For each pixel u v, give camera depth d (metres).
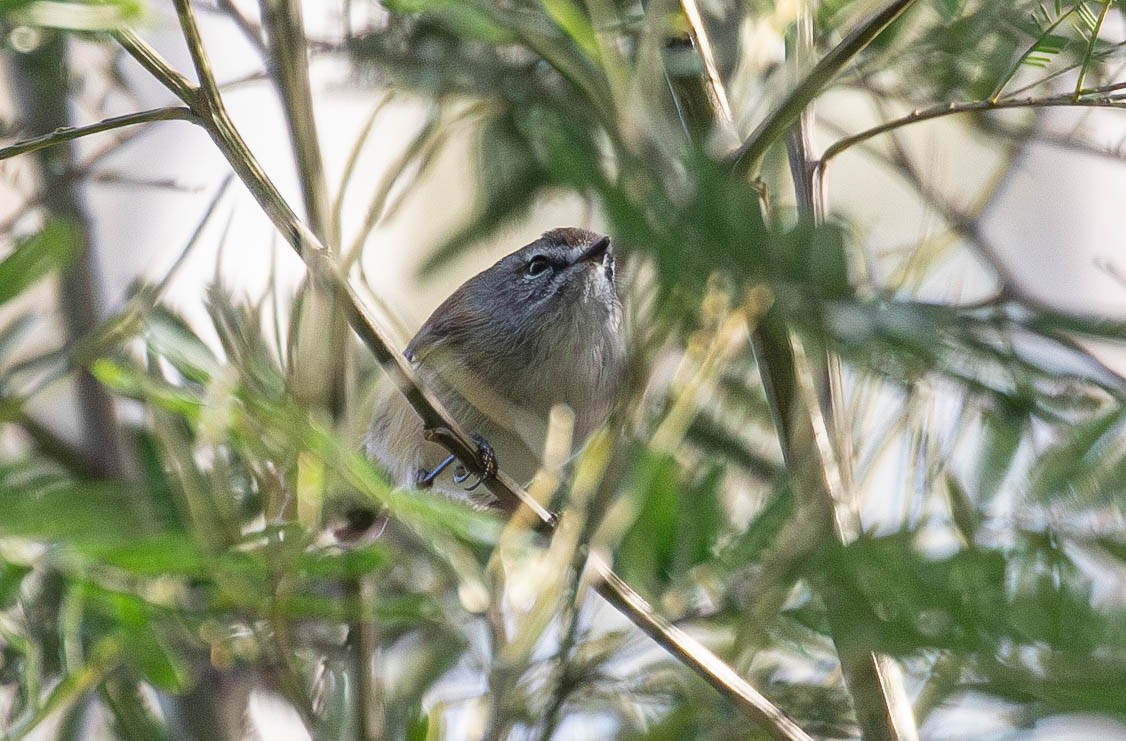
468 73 9.95
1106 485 3.95
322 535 5.66
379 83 10.09
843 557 3.53
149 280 8.62
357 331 6.63
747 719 6.40
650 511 5.90
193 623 5.30
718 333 5.92
